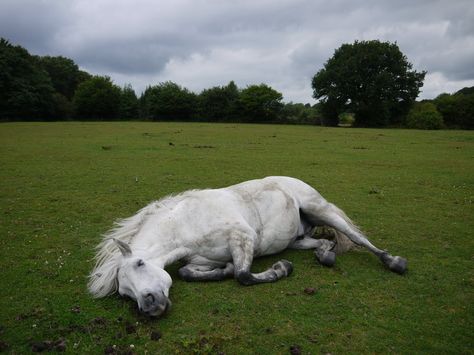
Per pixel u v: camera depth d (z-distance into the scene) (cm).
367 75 5628
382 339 351
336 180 1073
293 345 340
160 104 6241
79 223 684
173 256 445
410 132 3294
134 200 835
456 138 2520
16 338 352
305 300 418
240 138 2355
